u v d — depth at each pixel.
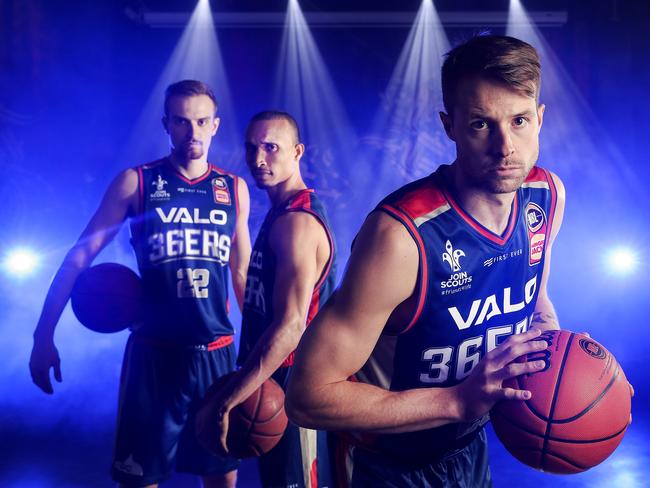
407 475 1.72
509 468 3.70
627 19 10.62
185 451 2.82
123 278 2.86
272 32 11.59
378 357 1.62
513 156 1.32
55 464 3.74
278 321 2.32
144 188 2.96
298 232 2.41
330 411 1.44
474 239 1.50
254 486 3.38
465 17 11.09
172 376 2.83
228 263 3.08
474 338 1.59
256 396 2.30
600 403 1.47
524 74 1.29
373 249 1.41
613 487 3.37
